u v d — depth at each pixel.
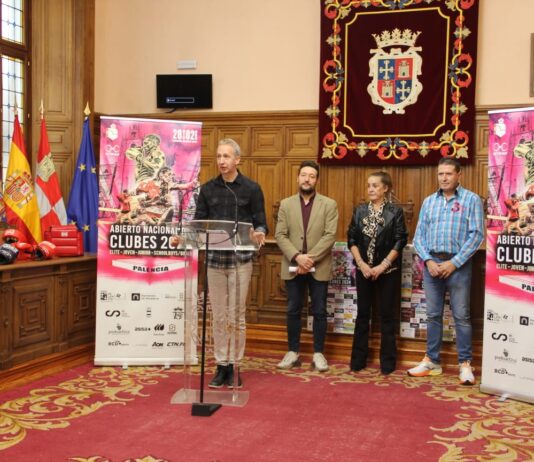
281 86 6.51
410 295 5.32
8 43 5.98
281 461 3.09
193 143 4.97
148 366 4.94
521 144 4.16
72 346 5.14
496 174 4.29
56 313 4.94
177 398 4.09
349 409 3.95
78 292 5.23
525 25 5.77
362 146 6.12
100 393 4.20
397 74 6.00
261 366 5.07
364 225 4.89
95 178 6.05
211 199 4.44
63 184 6.35
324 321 5.01
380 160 6.07
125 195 4.91
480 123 5.86
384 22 6.03
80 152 6.02
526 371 4.15
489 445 3.35
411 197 6.06
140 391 4.27
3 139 5.96
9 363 4.44
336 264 5.48
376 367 5.10
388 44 6.02
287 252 4.93
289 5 6.46
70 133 6.37
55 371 4.74
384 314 4.88
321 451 3.23
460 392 4.38
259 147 6.55
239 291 4.12
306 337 5.61
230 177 4.41
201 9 6.74
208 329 4.67
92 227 5.98
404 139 6.00
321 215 4.96
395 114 6.02
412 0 5.95
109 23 6.98
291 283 5.04
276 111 6.46
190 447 3.25
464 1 5.80
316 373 4.87
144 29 6.91
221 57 6.70
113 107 7.00
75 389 4.29
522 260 4.16
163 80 6.72
